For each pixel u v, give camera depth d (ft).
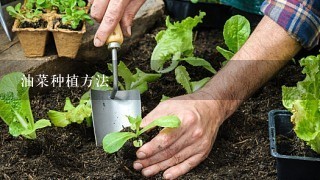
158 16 5.04
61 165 3.57
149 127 3.34
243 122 4.00
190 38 4.41
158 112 3.52
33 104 4.10
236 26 4.27
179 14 5.15
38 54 4.27
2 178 3.47
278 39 3.61
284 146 3.60
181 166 3.48
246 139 3.86
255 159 3.69
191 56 4.51
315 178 3.40
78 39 4.25
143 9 4.93
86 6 4.61
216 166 3.63
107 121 3.74
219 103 3.54
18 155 3.64
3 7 4.83
